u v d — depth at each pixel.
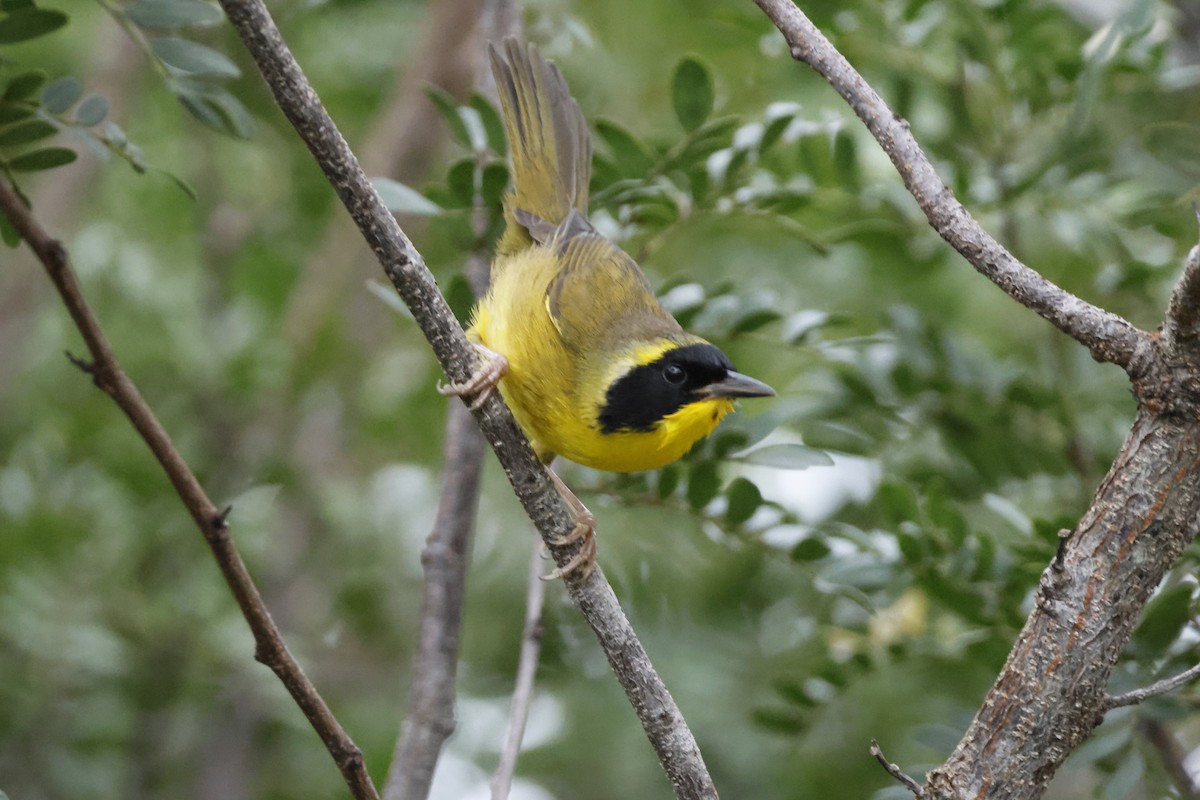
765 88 13.17
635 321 9.15
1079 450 10.20
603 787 13.17
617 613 6.79
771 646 12.91
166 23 6.88
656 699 6.62
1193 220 9.98
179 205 14.89
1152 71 10.05
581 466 9.81
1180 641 7.98
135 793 12.20
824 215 11.26
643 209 10.00
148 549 12.68
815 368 12.17
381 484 14.56
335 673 13.67
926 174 6.21
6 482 12.34
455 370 7.06
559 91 10.44
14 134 6.59
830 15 10.38
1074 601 5.92
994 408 10.27
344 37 15.64
